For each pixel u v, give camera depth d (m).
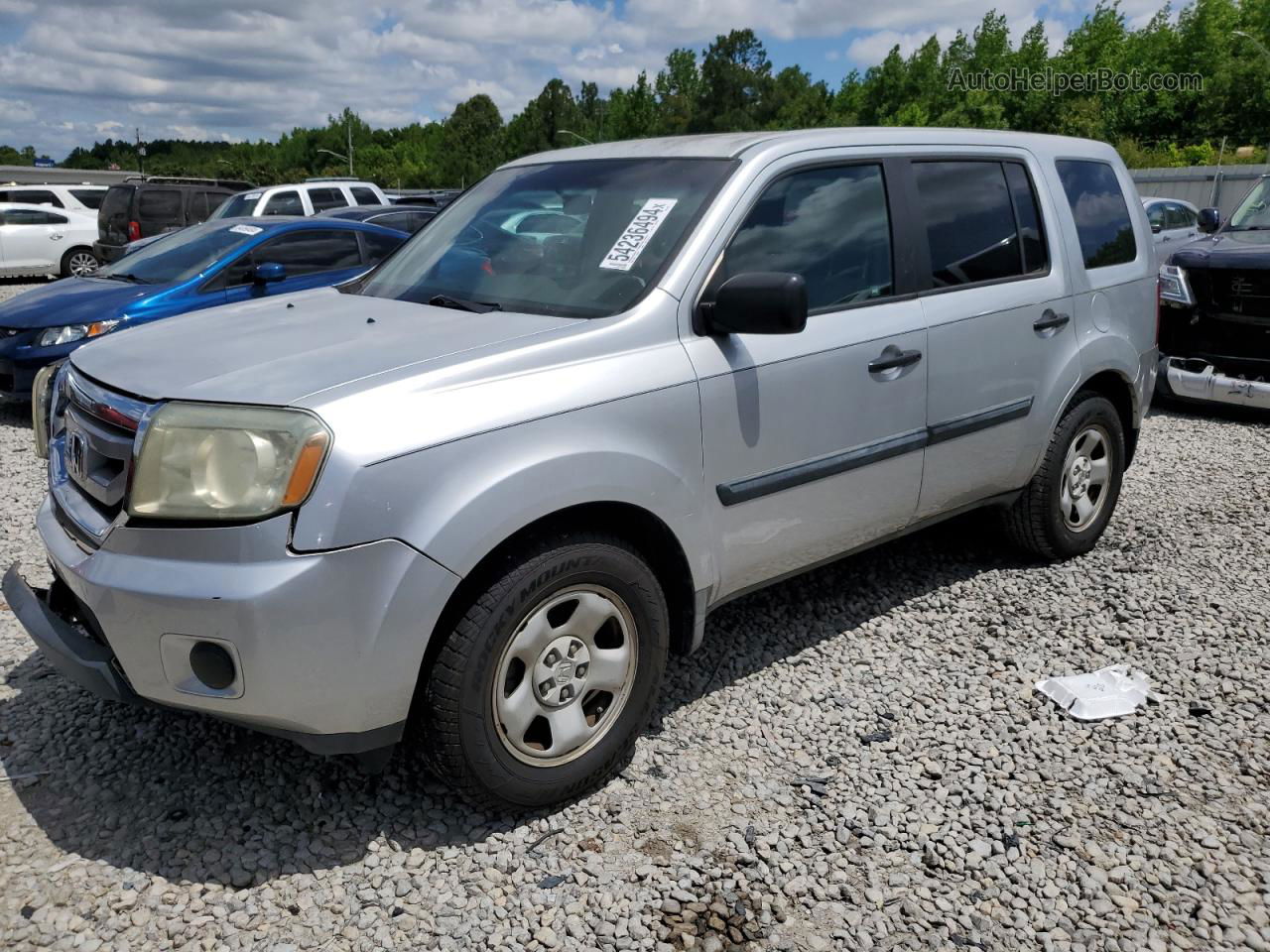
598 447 2.80
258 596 2.36
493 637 2.66
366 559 2.44
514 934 2.48
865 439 3.60
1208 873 2.68
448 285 3.54
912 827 2.88
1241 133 65.31
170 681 2.51
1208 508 5.64
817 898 2.61
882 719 3.45
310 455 2.41
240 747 3.24
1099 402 4.63
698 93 92.19
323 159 134.38
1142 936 2.48
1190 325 7.89
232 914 2.53
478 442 2.60
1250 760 3.19
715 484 3.15
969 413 3.99
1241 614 4.21
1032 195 4.38
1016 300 4.14
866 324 3.57
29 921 2.49
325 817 2.90
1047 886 2.65
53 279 20.55
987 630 4.10
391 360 2.72
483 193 4.05
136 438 2.56
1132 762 3.18
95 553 2.59
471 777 2.72
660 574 3.21
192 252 8.66
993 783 3.08
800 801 3.00
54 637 2.74
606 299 3.15
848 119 85.69
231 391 2.56
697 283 3.15
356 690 2.50
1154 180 32.47
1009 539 4.71
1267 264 7.38
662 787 3.06
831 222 3.58
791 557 3.52
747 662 3.84
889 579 4.61
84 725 3.36
